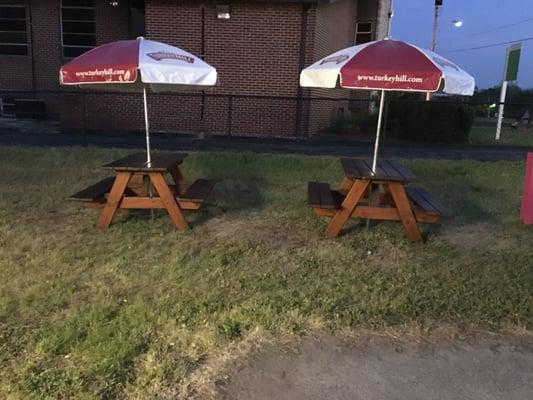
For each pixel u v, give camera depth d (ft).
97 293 13.94
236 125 50.16
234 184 27.81
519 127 81.87
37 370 10.30
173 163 20.67
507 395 10.17
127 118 50.21
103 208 20.63
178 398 9.67
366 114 60.34
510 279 15.66
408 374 10.75
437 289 14.82
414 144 50.42
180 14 48.34
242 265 16.28
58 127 52.39
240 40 48.60
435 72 15.65
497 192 28.14
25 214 21.11
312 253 17.52
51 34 60.13
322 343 11.78
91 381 9.97
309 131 50.37
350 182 22.38
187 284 14.64
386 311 13.37
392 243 18.81
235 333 12.00
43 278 14.80
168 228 19.74
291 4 47.70
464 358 11.41
